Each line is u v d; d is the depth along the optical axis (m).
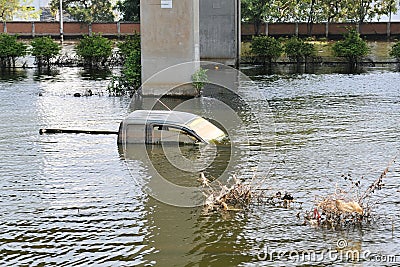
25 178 8.99
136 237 6.85
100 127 12.55
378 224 7.12
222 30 26.48
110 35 42.91
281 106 15.28
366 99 16.39
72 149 10.66
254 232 6.94
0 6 48.41
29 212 7.62
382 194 8.16
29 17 49.62
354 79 21.28
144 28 17.12
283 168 9.43
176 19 17.02
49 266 6.20
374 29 40.81
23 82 20.94
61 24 42.09
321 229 6.99
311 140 11.32
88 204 7.88
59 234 6.96
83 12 43.19
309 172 9.21
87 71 25.05
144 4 17.02
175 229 7.05
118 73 23.92
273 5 40.44
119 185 8.62
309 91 18.14
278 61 28.58
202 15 26.52
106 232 7.00
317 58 28.25
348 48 27.34
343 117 13.67
